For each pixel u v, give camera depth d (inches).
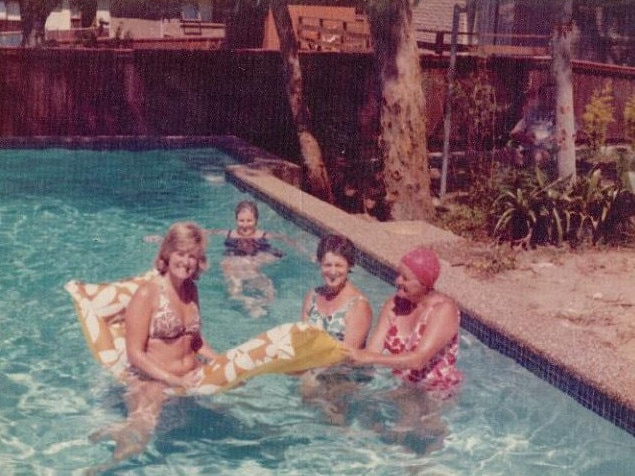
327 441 225.0
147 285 232.5
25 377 267.0
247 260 378.6
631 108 696.4
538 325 284.7
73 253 414.3
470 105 696.4
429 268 235.0
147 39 1072.8
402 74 518.0
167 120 738.2
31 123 717.9
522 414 241.6
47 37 1245.1
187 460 215.0
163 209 503.8
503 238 455.2
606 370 245.9
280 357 230.2
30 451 219.8
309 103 726.5
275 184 531.2
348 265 248.5
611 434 231.3
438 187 645.3
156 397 234.5
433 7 1151.6
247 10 1090.7
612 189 458.9
